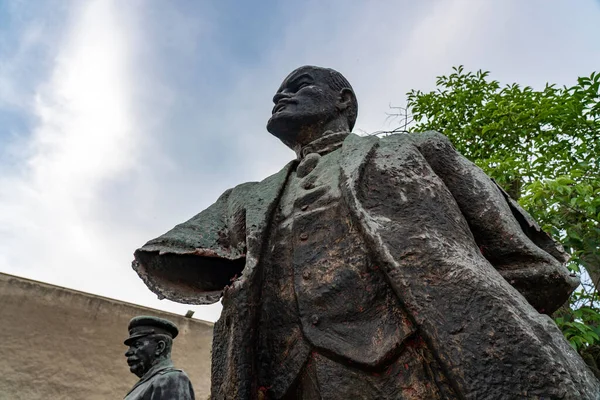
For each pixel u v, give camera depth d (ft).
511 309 4.57
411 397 4.78
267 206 6.78
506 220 6.11
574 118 18.31
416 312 4.77
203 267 7.20
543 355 4.20
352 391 5.03
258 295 6.02
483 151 20.72
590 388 4.24
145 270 7.09
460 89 23.52
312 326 5.54
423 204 5.80
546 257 5.84
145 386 9.16
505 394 4.11
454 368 4.37
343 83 9.12
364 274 5.54
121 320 38.32
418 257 5.14
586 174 17.11
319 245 6.10
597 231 14.61
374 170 6.32
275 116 8.59
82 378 34.42
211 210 7.95
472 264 5.06
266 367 5.84
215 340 6.14
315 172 7.16
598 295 14.61
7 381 31.83
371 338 5.15
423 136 7.08
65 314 36.17
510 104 20.31
